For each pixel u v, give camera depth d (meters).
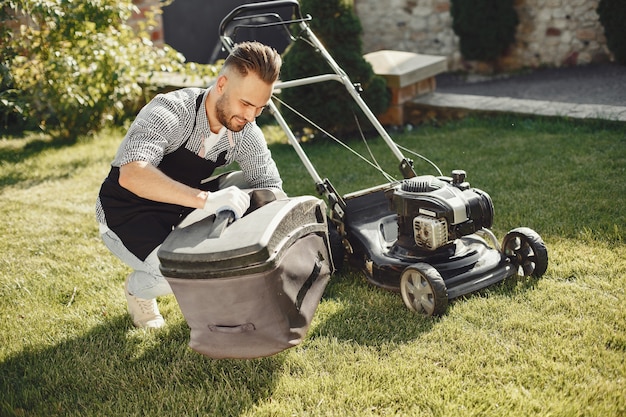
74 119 7.89
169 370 3.22
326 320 3.57
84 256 4.63
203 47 11.09
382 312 3.64
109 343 3.49
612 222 4.45
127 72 7.59
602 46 9.21
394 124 7.78
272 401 2.93
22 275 4.37
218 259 2.56
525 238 3.80
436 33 10.39
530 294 3.65
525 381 2.94
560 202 4.90
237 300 2.63
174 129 2.99
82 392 3.10
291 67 7.14
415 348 3.25
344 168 6.31
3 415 2.95
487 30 9.61
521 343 3.22
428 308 3.53
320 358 3.25
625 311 3.41
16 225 5.27
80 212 5.50
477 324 3.42
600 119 6.68
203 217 2.90
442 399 2.86
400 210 3.73
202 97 3.05
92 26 7.48
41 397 3.08
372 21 10.95
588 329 3.26
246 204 2.84
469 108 7.45
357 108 7.21
